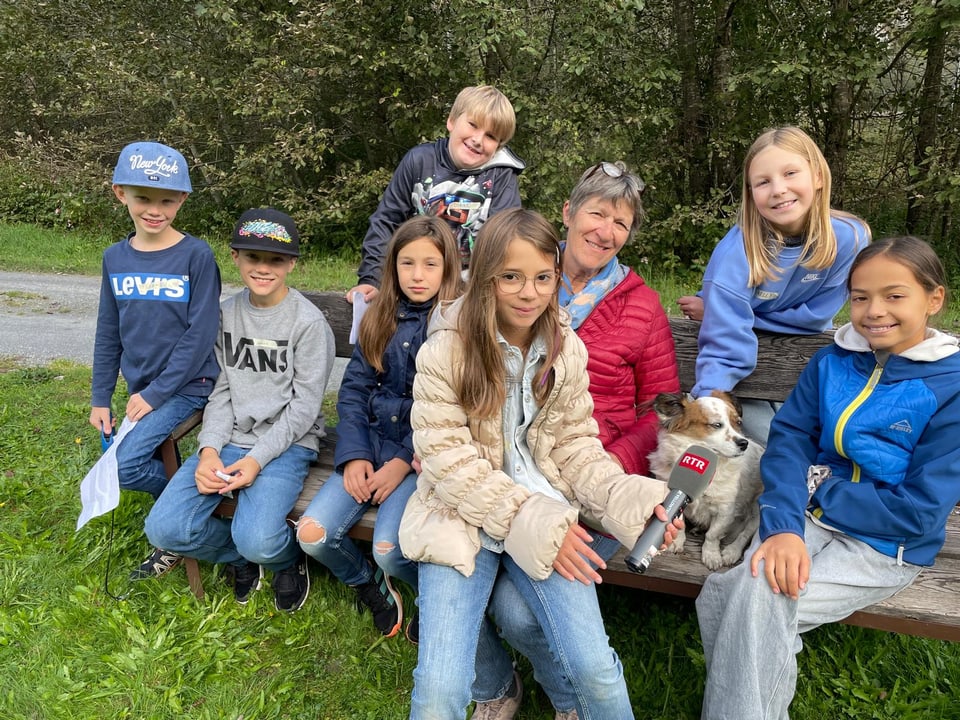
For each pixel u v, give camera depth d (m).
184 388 2.77
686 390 2.91
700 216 8.94
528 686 2.34
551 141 9.23
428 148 3.30
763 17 9.12
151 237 2.75
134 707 2.23
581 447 2.15
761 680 1.91
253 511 2.49
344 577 2.55
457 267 2.54
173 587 2.74
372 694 2.31
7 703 2.22
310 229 10.39
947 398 1.99
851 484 2.09
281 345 2.71
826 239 2.46
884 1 8.20
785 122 9.21
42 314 7.14
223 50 10.91
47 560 2.86
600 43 8.39
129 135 12.07
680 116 9.67
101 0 11.61
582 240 2.42
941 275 2.00
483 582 1.99
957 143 8.74
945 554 2.24
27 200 12.34
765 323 2.71
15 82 13.52
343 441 2.55
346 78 10.02
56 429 4.09
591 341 2.46
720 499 2.25
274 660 2.46
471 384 1.96
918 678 2.28
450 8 8.66
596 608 1.93
